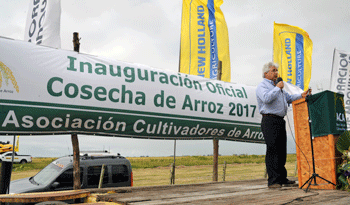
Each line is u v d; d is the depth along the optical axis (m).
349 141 3.64
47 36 5.80
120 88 5.72
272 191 3.56
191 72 9.39
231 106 7.57
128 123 5.77
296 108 4.14
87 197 3.49
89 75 5.43
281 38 12.43
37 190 6.78
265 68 4.11
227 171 21.03
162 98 6.30
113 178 8.16
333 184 3.59
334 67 11.41
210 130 7.12
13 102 4.61
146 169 24.86
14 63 4.71
